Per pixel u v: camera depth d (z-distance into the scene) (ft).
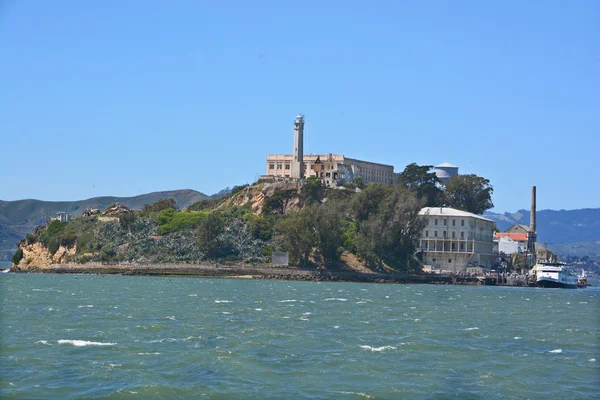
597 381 226.58
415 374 227.20
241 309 400.47
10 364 225.76
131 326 310.24
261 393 199.11
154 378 211.61
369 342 282.56
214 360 237.45
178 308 398.01
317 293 566.77
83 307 392.68
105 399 190.80
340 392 203.10
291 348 264.11
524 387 215.92
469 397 203.00
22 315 344.49
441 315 399.44
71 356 239.71
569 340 309.42
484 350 273.95
